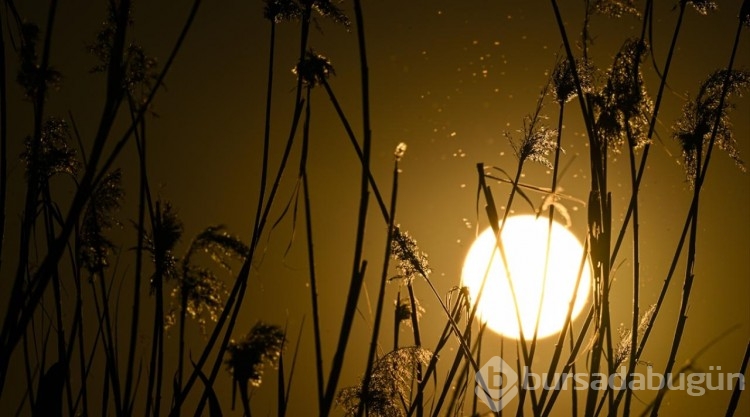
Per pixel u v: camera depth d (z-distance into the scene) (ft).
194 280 24.29
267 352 23.82
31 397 25.22
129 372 24.41
